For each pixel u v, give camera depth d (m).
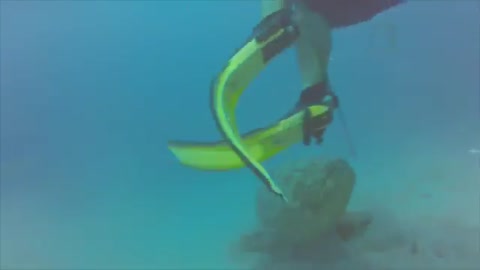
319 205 2.10
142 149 2.13
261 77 2.11
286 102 2.11
